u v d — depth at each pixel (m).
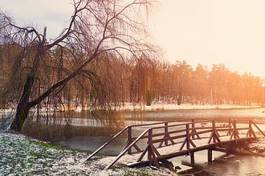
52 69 21.25
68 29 21.50
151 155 15.07
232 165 18.42
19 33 20.58
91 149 21.92
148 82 21.77
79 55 21.34
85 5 21.45
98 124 23.28
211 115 64.31
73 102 21.84
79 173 11.49
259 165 18.41
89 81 21.69
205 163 18.89
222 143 20.66
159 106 81.50
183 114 65.38
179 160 19.36
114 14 21.70
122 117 22.25
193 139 21.36
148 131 15.23
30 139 17.06
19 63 20.36
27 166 11.76
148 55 21.77
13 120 20.80
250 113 74.94
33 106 21.39
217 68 129.25
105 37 21.61
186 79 108.06
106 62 21.53
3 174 10.63
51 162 12.68
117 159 13.52
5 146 14.34
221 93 123.94
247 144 23.16
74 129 27.50
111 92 21.61
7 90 20.39
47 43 21.08
